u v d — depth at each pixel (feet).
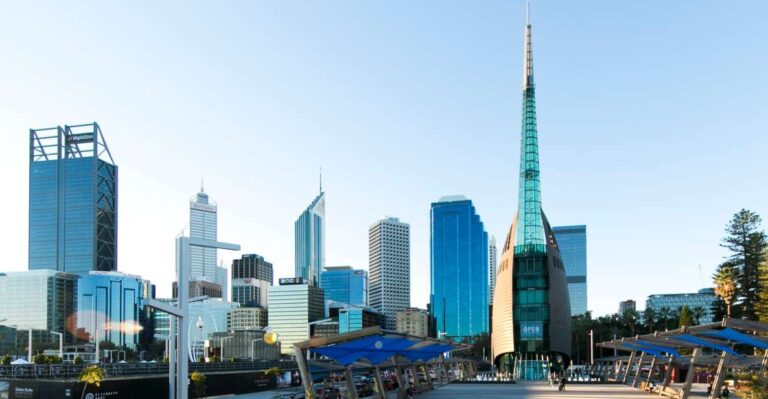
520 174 459.73
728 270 330.95
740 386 180.04
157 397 207.72
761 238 330.95
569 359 440.45
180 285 118.62
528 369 412.77
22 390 188.34
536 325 426.51
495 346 456.45
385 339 134.21
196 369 319.06
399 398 187.21
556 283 435.12
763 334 133.69
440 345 178.40
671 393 184.44
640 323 614.34
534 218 444.14
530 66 482.28
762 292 286.66
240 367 372.17
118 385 192.03
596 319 640.58
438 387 252.01
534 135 463.83
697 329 130.52
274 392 288.71
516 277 436.35
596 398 188.96
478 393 214.69
